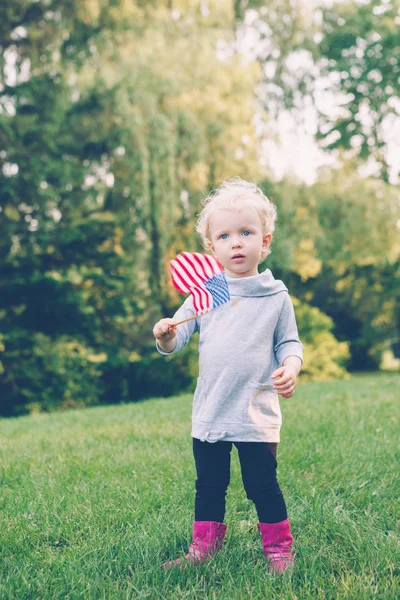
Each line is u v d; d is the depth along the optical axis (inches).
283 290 109.7
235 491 141.1
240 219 109.8
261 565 101.6
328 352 698.2
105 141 564.7
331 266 826.2
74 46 611.8
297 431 208.8
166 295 601.3
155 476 158.6
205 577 98.4
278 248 639.8
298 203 674.2
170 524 120.1
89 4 573.3
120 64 566.9
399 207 722.2
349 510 128.6
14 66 581.0
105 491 145.3
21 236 557.3
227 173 606.2
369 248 733.9
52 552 111.9
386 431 209.6
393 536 110.8
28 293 547.2
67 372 546.9
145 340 620.7
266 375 105.1
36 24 581.3
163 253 578.9
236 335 105.6
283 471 155.6
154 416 287.7
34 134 540.4
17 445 226.7
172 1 625.0
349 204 708.7
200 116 589.3
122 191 589.6
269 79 797.9
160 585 94.7
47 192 550.3
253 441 102.9
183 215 594.6
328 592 90.1
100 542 111.9
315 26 793.6
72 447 209.6
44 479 161.6
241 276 111.6
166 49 587.8
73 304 550.0
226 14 655.8
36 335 548.4
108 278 579.2
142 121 551.8
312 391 386.3
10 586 93.4
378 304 944.9
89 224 554.3
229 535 114.7
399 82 925.2
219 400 104.0
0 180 538.9
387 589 89.5
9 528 123.8
